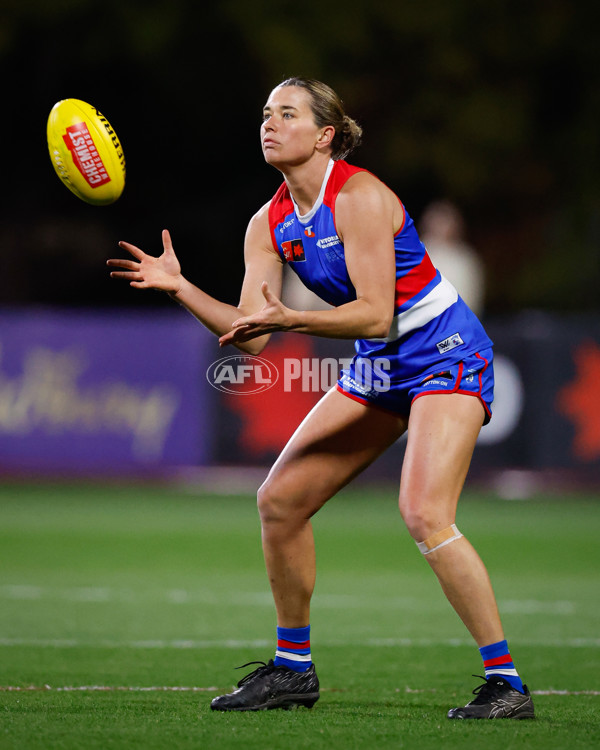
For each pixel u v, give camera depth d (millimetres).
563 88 81625
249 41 76438
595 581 30047
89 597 26672
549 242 78812
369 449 15047
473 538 38125
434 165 80000
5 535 38000
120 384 51500
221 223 80562
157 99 79188
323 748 12062
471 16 79188
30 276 78812
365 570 31844
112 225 80562
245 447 50812
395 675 17938
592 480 49375
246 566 32250
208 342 50812
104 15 75188
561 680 17469
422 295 14539
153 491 50250
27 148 78812
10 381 51906
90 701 15062
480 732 12977
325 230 14328
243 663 18750
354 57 78938
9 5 74062
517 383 49094
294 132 14156
